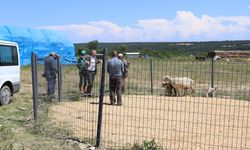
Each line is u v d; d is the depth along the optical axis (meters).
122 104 14.34
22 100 15.69
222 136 9.34
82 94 14.80
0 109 13.38
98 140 8.56
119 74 14.16
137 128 10.09
